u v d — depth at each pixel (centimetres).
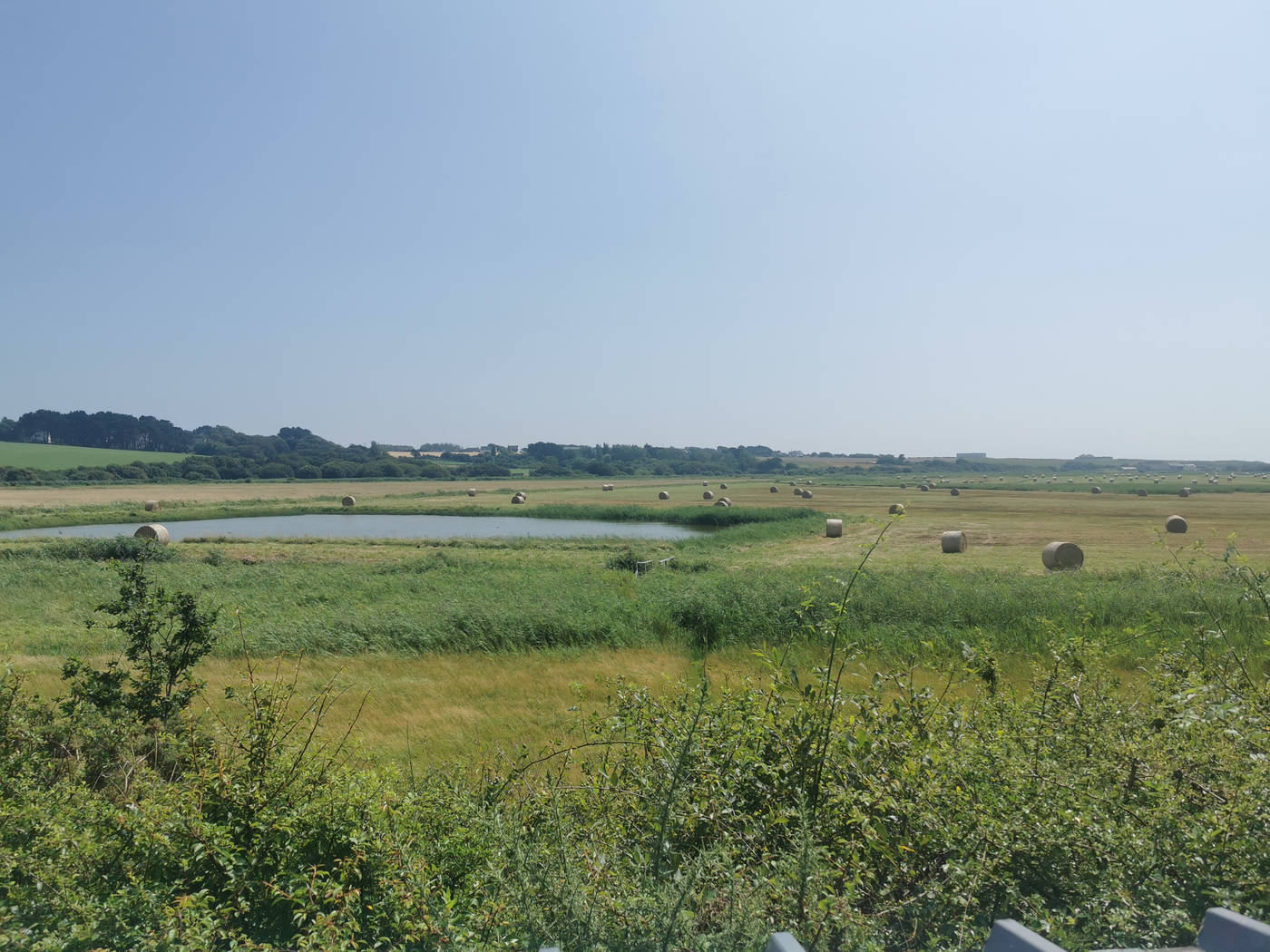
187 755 453
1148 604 1435
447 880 381
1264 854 326
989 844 360
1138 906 315
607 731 570
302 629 1528
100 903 333
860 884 358
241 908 340
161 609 575
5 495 7850
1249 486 10500
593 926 306
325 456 15088
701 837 425
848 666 1180
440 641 1479
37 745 534
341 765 495
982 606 1548
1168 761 434
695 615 1586
